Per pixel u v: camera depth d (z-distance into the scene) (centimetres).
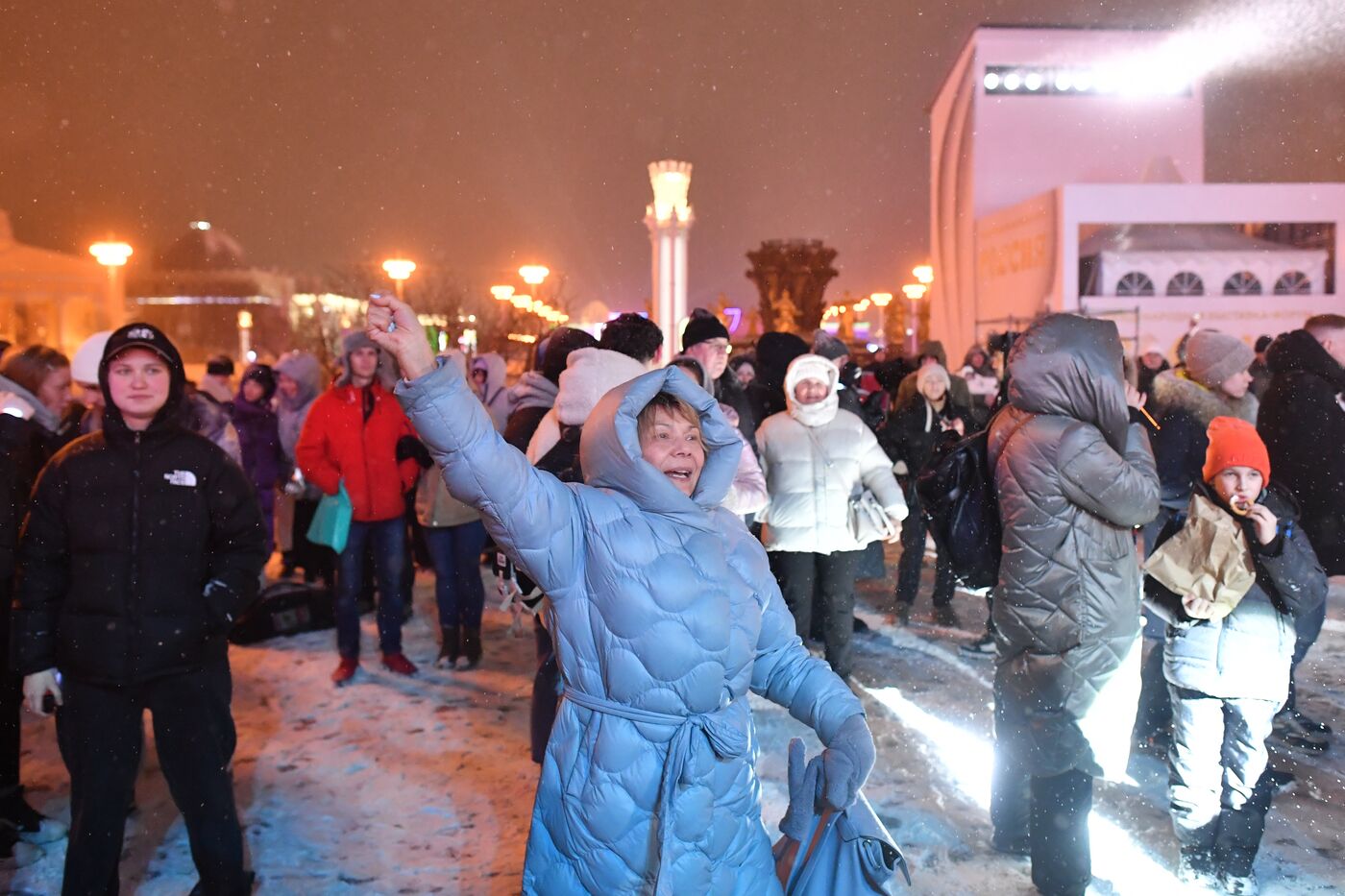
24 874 408
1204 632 369
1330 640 704
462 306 2970
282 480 977
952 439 425
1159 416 581
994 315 3672
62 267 4350
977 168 4050
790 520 588
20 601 330
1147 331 3006
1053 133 4038
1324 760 496
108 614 329
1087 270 3086
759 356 775
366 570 849
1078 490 353
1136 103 4044
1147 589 386
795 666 264
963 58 4109
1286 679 367
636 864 238
